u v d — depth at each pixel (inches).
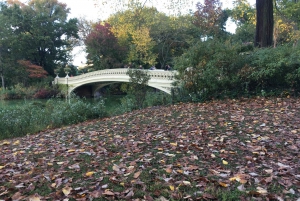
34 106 437.7
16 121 325.1
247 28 1249.4
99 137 206.2
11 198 103.9
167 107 358.3
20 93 1232.8
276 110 257.1
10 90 1248.8
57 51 1608.0
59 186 113.4
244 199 92.9
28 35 1408.7
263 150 144.0
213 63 371.9
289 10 840.3
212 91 386.6
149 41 1134.4
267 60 349.4
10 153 186.9
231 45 400.2
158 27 1202.0
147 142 175.2
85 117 381.7
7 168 144.6
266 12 448.1
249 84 370.6
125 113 365.1
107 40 1261.1
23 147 204.4
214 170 118.6
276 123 204.2
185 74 398.0
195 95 393.1
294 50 348.5
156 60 1364.4
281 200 90.4
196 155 143.6
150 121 258.7
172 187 103.4
